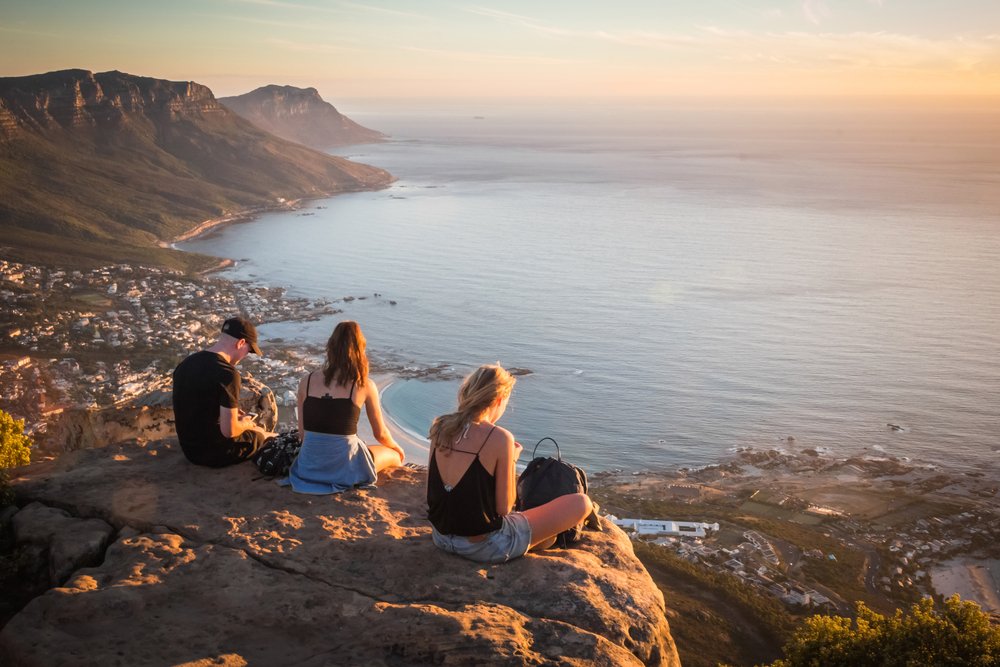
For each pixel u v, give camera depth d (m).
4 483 6.68
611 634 4.80
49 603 4.81
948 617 14.02
